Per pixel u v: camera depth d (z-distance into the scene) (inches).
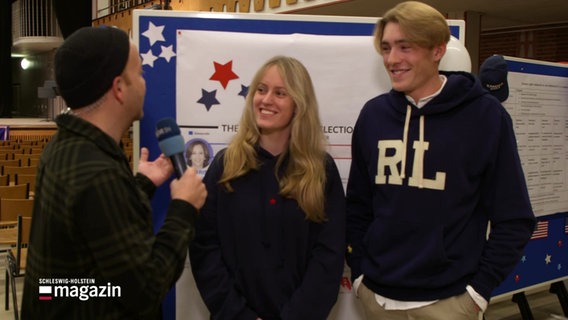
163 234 46.7
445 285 58.6
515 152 59.1
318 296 61.2
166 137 53.2
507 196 58.0
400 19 57.4
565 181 133.4
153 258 44.4
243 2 289.1
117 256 41.8
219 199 63.7
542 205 128.8
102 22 511.5
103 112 45.9
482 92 59.6
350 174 69.4
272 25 76.5
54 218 42.4
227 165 63.6
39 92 463.5
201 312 76.9
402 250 59.9
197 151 76.0
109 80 45.0
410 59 58.4
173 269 45.7
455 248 58.6
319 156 63.6
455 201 58.3
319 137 64.1
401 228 59.8
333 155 77.2
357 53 76.4
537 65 122.3
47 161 45.0
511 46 353.7
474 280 58.5
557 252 134.3
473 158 58.2
